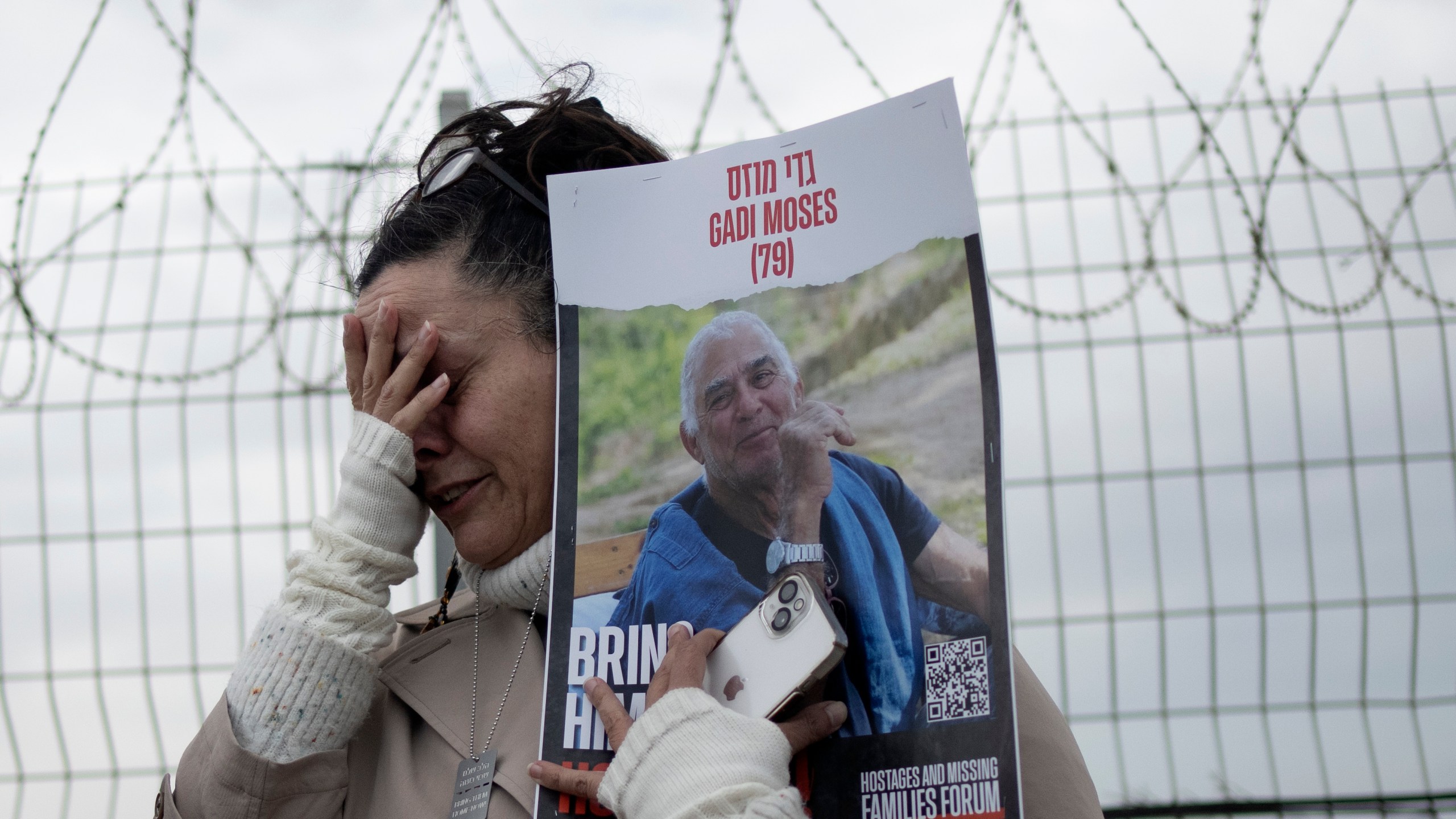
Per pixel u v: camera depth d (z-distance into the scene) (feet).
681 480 3.25
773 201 3.35
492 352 3.70
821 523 3.03
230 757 3.47
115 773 8.29
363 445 3.74
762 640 2.95
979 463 2.85
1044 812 3.10
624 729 2.94
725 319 3.32
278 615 3.65
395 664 3.86
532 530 3.69
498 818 3.26
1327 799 7.98
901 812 2.71
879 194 3.18
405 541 3.81
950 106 3.09
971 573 2.79
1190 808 8.02
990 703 2.68
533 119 4.07
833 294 3.18
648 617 3.14
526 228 3.81
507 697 3.56
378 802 3.57
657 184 3.53
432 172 4.01
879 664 2.84
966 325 2.96
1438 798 7.89
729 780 2.64
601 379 3.42
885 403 3.02
